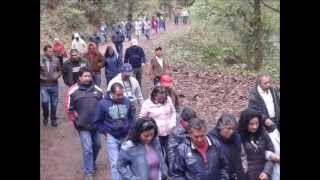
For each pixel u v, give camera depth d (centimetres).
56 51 1667
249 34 2116
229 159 852
